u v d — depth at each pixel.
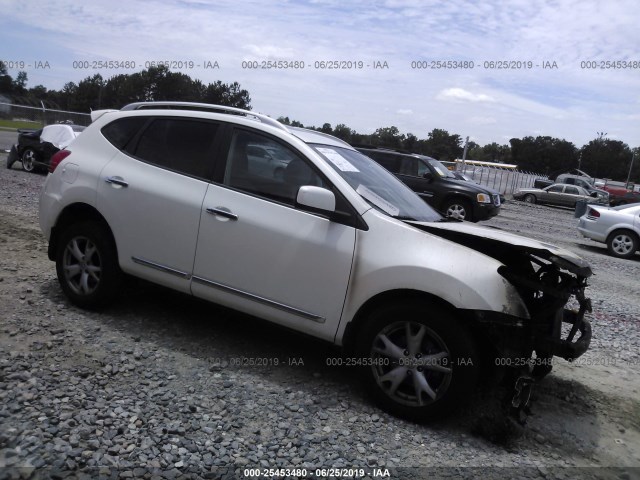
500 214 23.64
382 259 3.75
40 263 6.38
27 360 3.92
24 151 16.55
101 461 2.94
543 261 4.18
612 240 14.09
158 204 4.50
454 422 3.84
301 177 4.14
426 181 15.98
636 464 3.61
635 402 4.57
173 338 4.65
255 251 4.11
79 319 4.79
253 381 4.06
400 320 3.70
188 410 3.54
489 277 3.56
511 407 3.66
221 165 4.40
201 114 4.65
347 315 3.87
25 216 9.16
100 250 4.79
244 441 3.29
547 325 3.82
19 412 3.27
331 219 3.93
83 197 4.84
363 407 3.85
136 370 4.01
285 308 4.05
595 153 106.56
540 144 107.88
